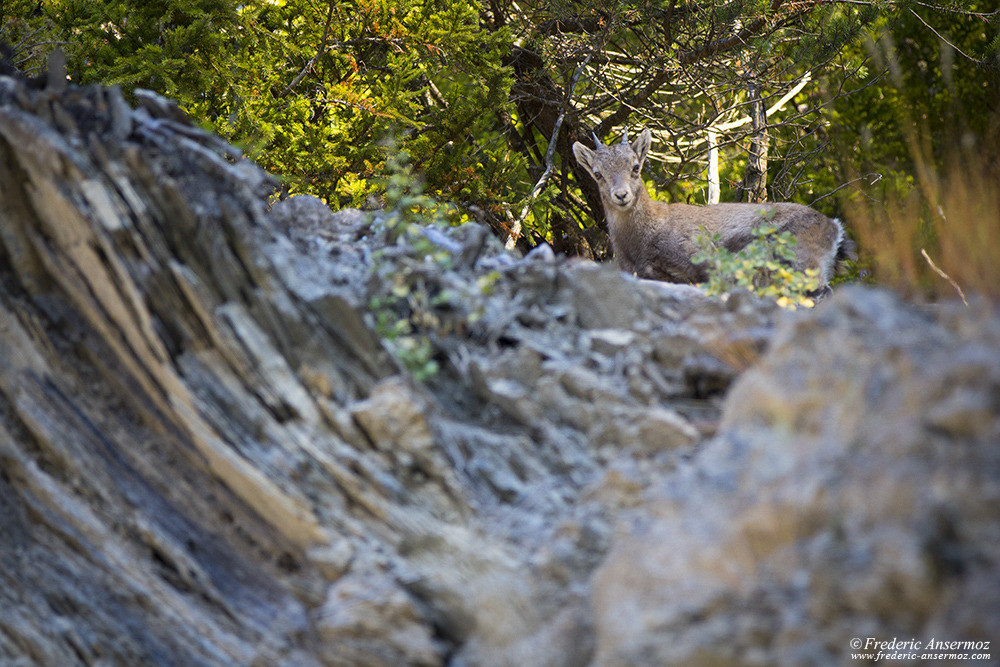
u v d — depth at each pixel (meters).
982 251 3.73
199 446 2.84
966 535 2.02
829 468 2.24
